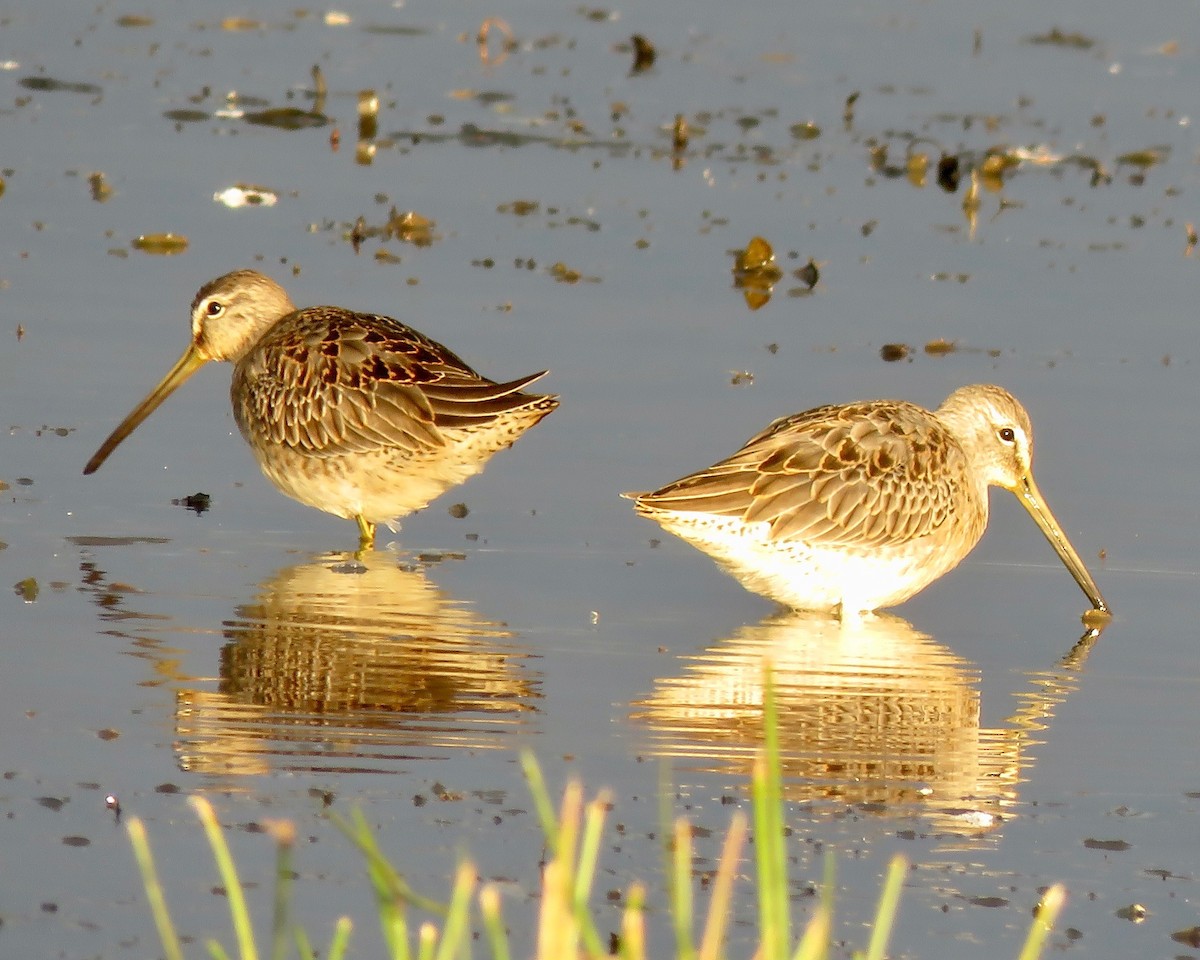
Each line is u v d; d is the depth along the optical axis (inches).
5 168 896.3
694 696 460.4
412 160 957.8
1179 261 858.1
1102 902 360.5
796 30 1249.4
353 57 1144.2
